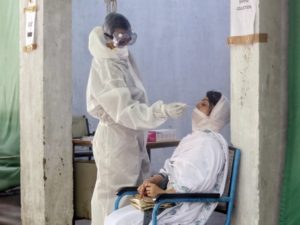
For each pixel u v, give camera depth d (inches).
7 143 240.7
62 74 178.1
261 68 113.9
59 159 178.9
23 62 188.5
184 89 245.1
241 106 119.3
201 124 130.4
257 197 114.5
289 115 113.9
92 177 181.3
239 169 119.9
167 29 246.2
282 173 115.3
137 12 249.3
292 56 112.7
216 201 116.8
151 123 135.0
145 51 249.3
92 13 259.0
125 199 144.9
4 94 241.0
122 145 145.7
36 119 179.6
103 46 143.3
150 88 249.8
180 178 120.5
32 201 184.2
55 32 176.1
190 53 243.3
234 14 121.0
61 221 179.8
